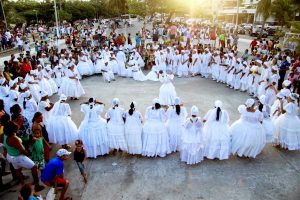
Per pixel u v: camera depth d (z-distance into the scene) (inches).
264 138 285.3
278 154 301.6
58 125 296.2
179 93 509.7
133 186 245.6
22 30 1493.6
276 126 311.9
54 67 572.4
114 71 647.1
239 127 281.9
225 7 2170.3
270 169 272.2
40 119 253.3
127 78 629.6
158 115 285.0
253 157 289.4
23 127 275.1
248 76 506.9
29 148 297.6
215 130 279.1
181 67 636.1
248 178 257.3
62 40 1261.1
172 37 1137.4
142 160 287.7
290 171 269.4
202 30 1188.5
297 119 301.3
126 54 765.9
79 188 243.1
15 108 274.1
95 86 563.5
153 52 723.4
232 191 238.7
